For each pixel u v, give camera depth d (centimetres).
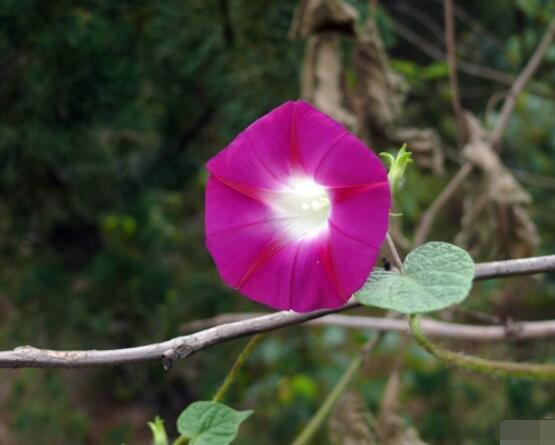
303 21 76
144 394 115
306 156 45
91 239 108
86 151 93
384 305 42
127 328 105
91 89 89
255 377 133
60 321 99
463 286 42
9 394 106
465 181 84
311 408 118
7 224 95
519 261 46
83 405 113
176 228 121
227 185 47
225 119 96
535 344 99
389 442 71
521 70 122
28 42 86
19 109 88
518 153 132
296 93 92
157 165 107
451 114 127
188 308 109
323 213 46
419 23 135
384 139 78
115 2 88
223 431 46
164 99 101
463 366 43
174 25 92
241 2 91
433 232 124
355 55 77
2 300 103
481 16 134
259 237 46
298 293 45
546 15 120
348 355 130
